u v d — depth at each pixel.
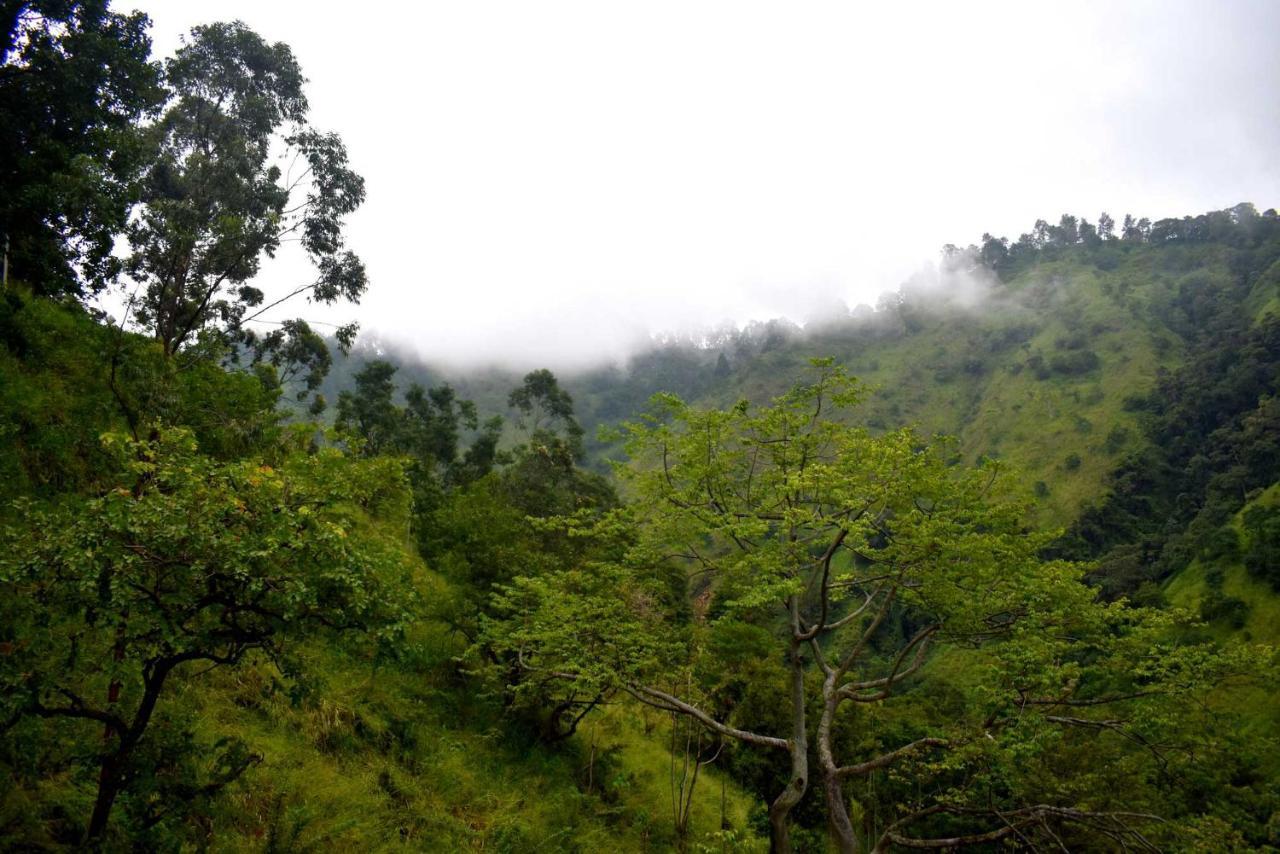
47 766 5.10
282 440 11.74
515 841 8.95
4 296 11.12
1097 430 86.62
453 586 12.98
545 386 53.06
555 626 11.23
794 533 11.26
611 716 16.48
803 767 10.78
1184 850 9.28
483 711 12.72
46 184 13.53
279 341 27.91
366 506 14.62
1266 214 136.75
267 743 7.75
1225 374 78.19
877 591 12.48
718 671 14.42
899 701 18.27
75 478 8.30
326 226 23.08
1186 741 10.12
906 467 10.00
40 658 4.14
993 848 14.12
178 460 4.35
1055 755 11.89
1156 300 121.38
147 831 4.65
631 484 12.55
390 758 9.48
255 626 4.39
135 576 3.92
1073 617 10.97
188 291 22.19
